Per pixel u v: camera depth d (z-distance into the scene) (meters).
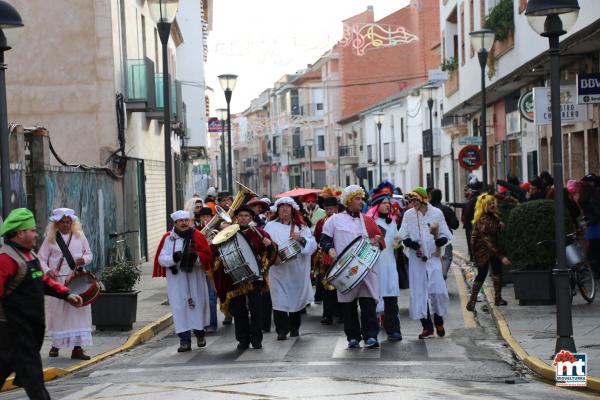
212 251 12.43
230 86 32.62
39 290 7.87
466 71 36.03
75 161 24.41
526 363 10.56
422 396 8.59
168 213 18.55
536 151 27.91
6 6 10.83
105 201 23.23
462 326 14.04
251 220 12.54
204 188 70.75
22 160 16.64
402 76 69.69
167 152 18.56
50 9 24.39
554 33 10.37
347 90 76.31
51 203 18.47
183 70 47.25
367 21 70.50
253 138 123.12
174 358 11.99
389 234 12.64
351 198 11.89
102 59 24.39
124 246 24.98
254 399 8.57
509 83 28.31
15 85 24.36
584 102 11.88
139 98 26.55
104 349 12.85
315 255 15.33
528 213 15.34
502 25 27.66
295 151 98.19
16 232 7.82
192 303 12.57
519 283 15.34
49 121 24.39
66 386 10.09
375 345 11.94
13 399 9.52
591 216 17.42
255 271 12.16
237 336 12.40
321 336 13.37
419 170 57.12
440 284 12.79
